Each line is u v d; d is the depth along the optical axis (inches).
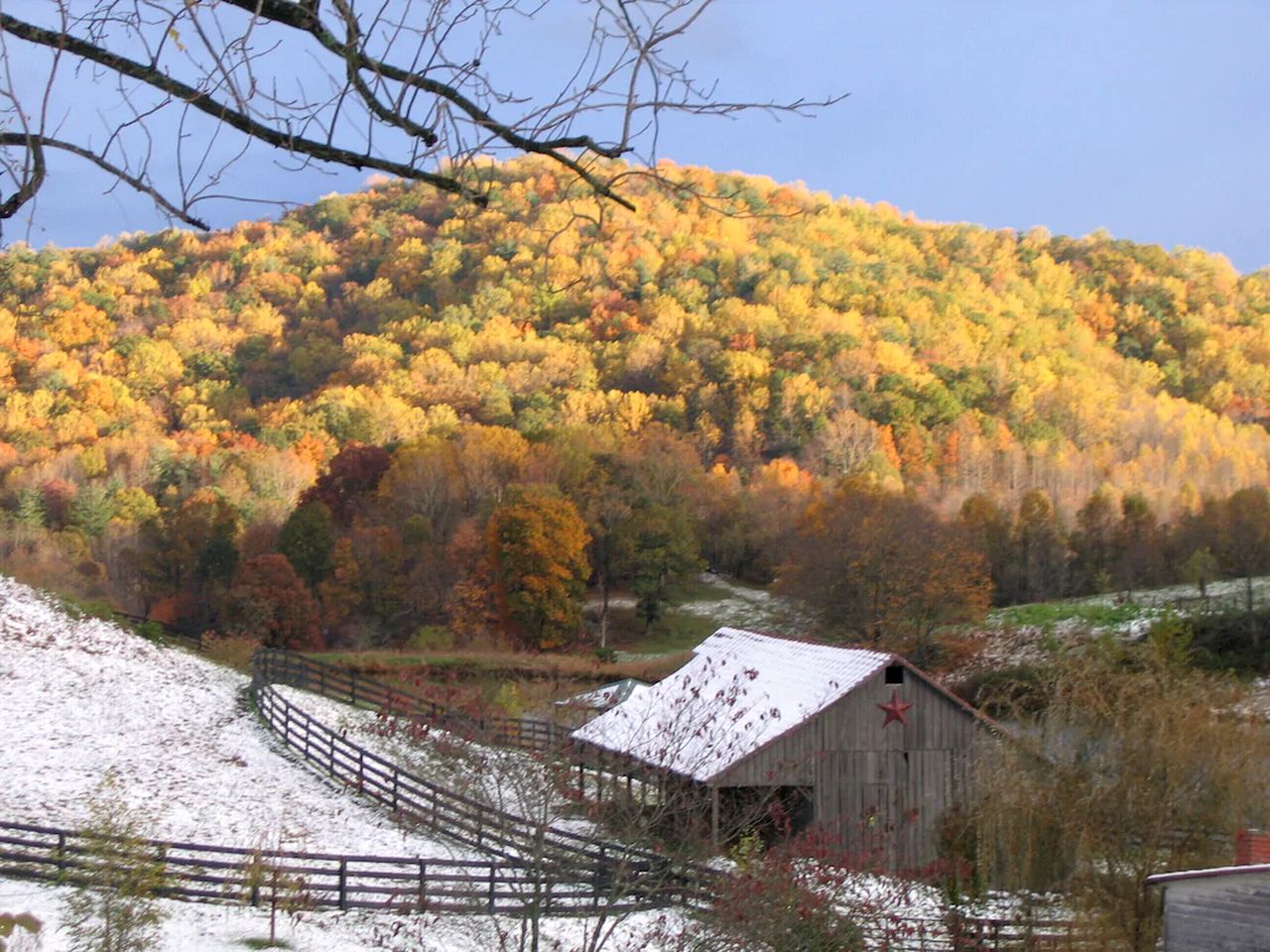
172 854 1018.1
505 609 3307.1
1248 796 1047.0
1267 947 723.4
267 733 1546.5
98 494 4183.1
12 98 199.0
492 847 1112.2
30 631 1881.2
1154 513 4719.5
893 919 871.1
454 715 927.7
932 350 7101.4
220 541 3609.7
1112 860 1011.3
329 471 4741.6
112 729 1477.6
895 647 2696.9
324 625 3388.3
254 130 206.4
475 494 4192.9
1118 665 1272.1
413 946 837.8
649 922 869.2
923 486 5388.8
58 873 834.2
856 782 1273.4
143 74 204.1
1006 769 1096.8
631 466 4591.5
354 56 203.6
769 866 829.8
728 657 1537.9
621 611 3804.1
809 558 2901.1
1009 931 989.8
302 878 868.0
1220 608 2805.1
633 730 1018.1
